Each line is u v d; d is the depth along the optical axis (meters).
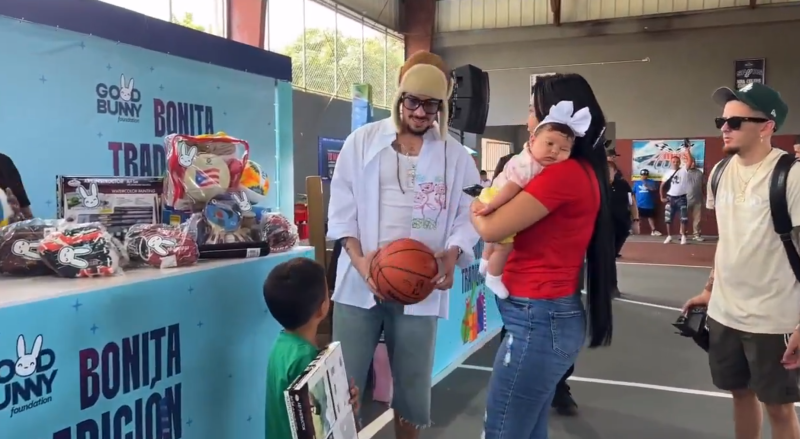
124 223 1.79
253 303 1.98
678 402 3.71
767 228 2.21
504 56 14.06
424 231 2.29
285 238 2.16
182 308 1.68
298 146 9.66
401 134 2.31
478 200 1.97
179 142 1.85
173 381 1.66
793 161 2.17
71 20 1.70
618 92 13.41
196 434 1.75
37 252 1.49
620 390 3.92
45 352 1.30
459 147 2.39
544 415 2.04
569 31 13.40
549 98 1.89
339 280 2.34
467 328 4.66
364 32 12.44
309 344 1.77
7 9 1.55
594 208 1.83
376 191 2.28
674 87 13.02
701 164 12.91
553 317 1.82
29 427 1.27
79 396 1.38
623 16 13.10
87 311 1.39
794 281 2.18
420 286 2.06
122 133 1.89
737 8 12.27
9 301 1.22
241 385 1.95
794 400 2.22
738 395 2.48
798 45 12.12
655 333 5.38
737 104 2.26
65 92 1.72
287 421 1.70
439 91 2.19
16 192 1.56
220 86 2.23
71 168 1.75
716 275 2.43
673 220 12.58
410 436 2.43
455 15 14.19
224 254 1.91
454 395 3.80
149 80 1.96
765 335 2.22
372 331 2.34
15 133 1.61
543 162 1.79
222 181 1.90
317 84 10.86
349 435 1.68
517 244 1.89
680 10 12.75
